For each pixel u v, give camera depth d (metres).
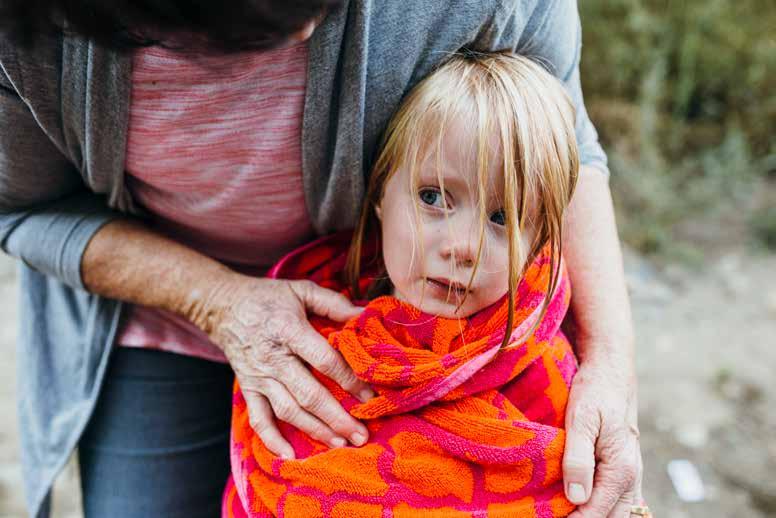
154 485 1.28
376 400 0.99
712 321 2.87
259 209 1.10
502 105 0.95
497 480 0.97
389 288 1.13
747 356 2.69
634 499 1.05
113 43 0.77
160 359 1.29
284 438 1.05
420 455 0.98
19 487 2.13
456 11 0.95
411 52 0.95
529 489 0.97
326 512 0.97
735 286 3.07
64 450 1.26
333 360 1.03
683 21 3.89
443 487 0.97
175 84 0.95
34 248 1.15
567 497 0.97
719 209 3.55
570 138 1.00
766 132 3.84
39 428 1.29
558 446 0.97
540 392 1.03
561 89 1.01
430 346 1.01
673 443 2.32
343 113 0.96
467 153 0.94
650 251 3.29
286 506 0.99
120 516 1.27
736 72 3.89
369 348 1.00
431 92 0.96
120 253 1.14
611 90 3.86
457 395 0.98
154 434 1.29
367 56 0.93
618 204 3.45
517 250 0.94
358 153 1.00
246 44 0.75
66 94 0.96
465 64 0.98
